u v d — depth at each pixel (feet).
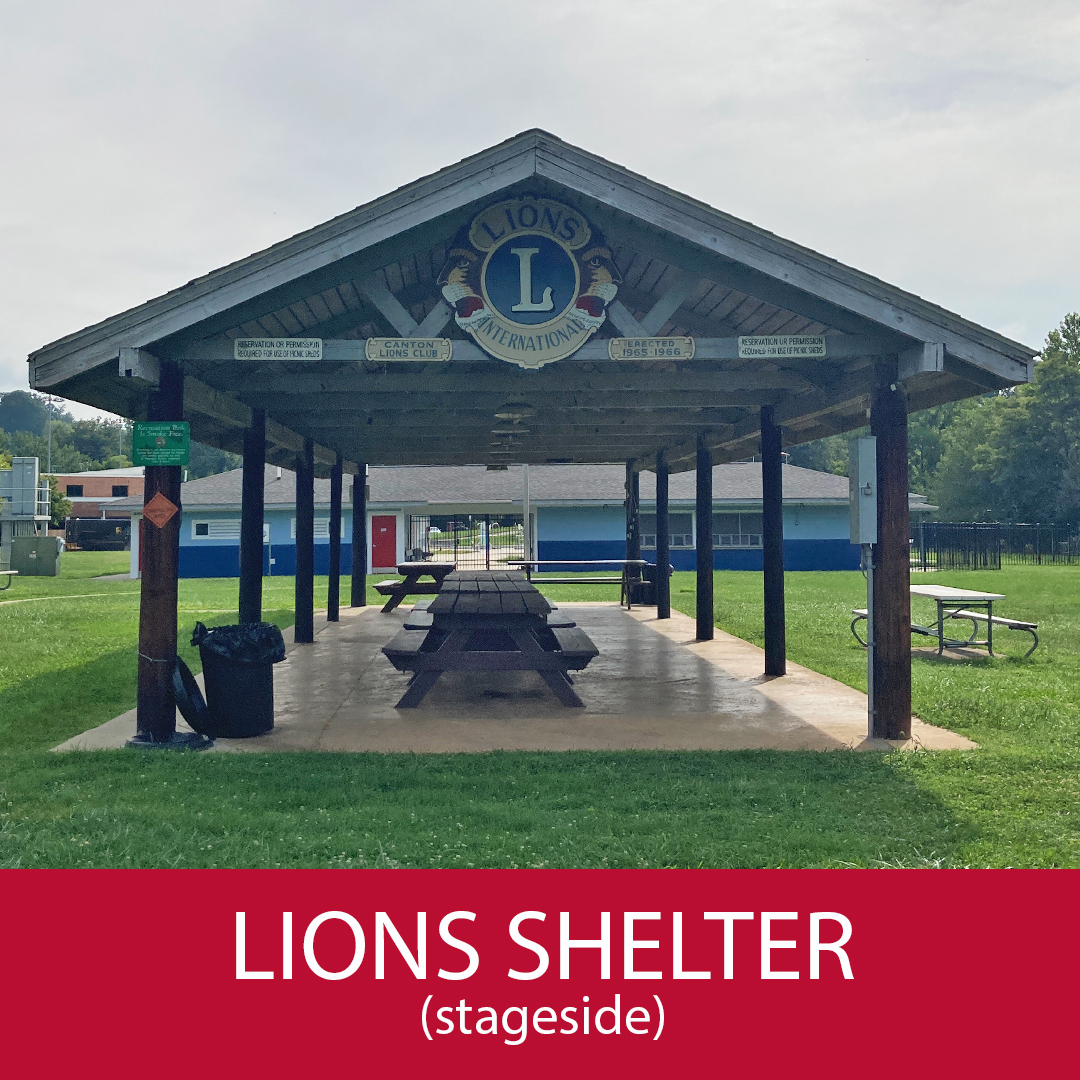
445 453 58.90
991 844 15.42
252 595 35.24
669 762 20.77
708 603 44.47
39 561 102.37
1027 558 133.59
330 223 21.53
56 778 19.52
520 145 21.79
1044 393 168.04
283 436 39.96
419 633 29.86
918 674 33.60
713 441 42.32
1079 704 27.71
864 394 24.99
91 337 21.52
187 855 14.62
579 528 110.22
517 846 15.03
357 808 17.22
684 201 21.97
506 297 22.53
